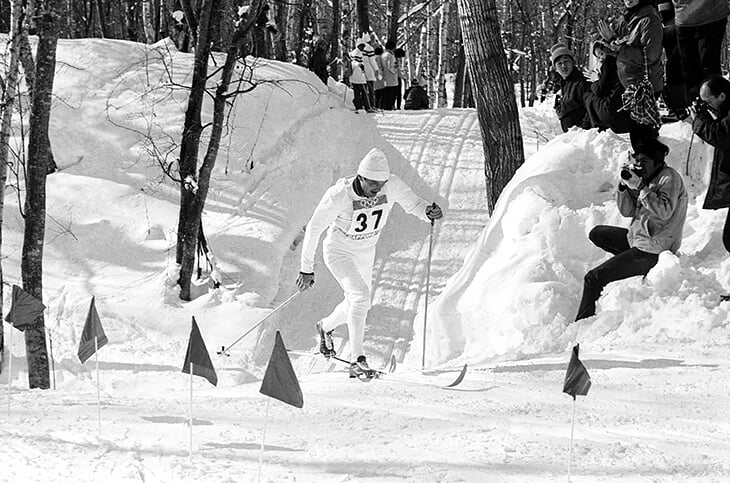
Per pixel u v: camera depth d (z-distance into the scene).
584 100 11.15
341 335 10.41
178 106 15.02
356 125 17.78
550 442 4.12
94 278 11.38
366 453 3.89
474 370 6.25
